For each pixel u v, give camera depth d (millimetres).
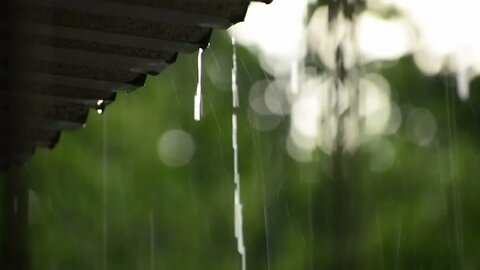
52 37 4457
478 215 21078
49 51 4453
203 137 25016
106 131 23484
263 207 24844
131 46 4613
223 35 26734
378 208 22141
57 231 23000
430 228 21500
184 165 24562
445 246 21156
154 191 24094
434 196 22047
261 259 24250
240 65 26859
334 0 7320
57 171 22969
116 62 4707
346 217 8984
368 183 22312
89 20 4391
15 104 3922
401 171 22828
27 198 3514
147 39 4570
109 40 4543
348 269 8812
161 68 4848
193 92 24719
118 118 23609
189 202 24344
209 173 24750
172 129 24453
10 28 3816
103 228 23469
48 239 22875
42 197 22547
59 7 4238
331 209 9031
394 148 23922
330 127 9117
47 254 22812
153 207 24016
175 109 24406
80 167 23250
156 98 24109
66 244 23062
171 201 24203
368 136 24047
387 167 23250
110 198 23562
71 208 23078
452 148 21516
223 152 24906
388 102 24594
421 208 21891
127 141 23828
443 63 22281
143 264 23594
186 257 24172
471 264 20969
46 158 22609
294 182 24906
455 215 21219
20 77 3885
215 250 24344
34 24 4172
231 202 24641
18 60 3844
